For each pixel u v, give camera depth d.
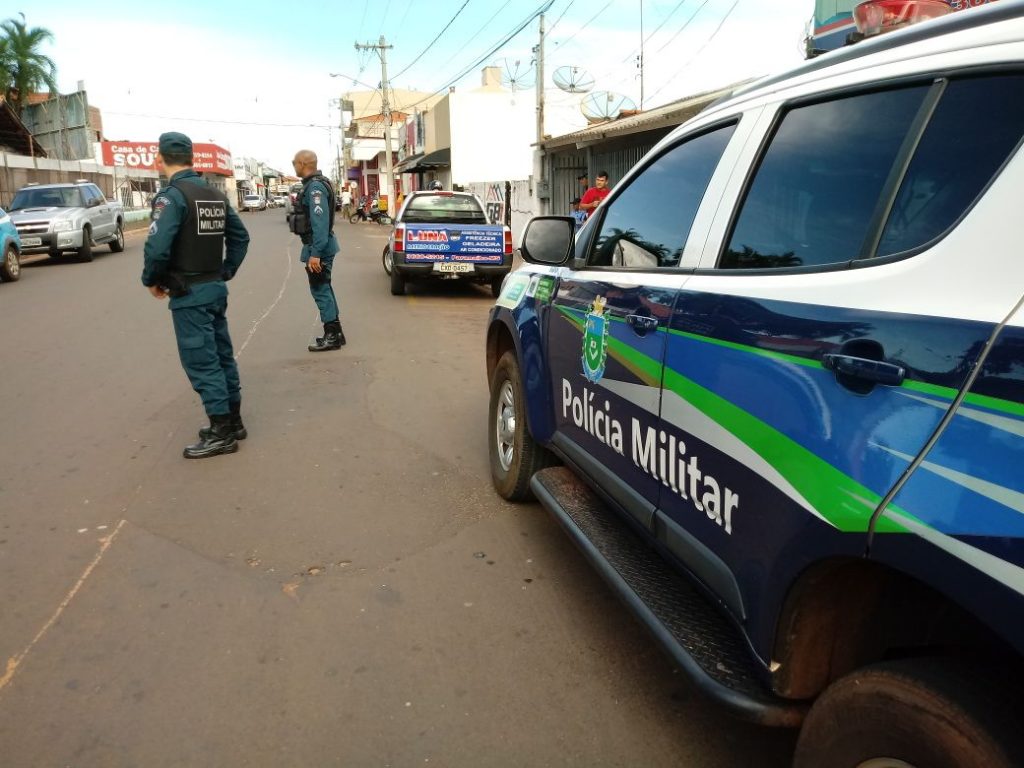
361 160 64.50
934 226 1.65
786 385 1.88
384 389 6.72
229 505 4.29
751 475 1.99
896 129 1.84
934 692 1.48
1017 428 1.33
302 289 12.96
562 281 3.51
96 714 2.60
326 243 7.84
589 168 18.95
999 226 1.48
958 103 1.69
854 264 1.82
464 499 4.42
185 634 3.07
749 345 2.04
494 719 2.59
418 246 12.01
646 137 15.96
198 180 4.78
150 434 5.46
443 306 11.59
